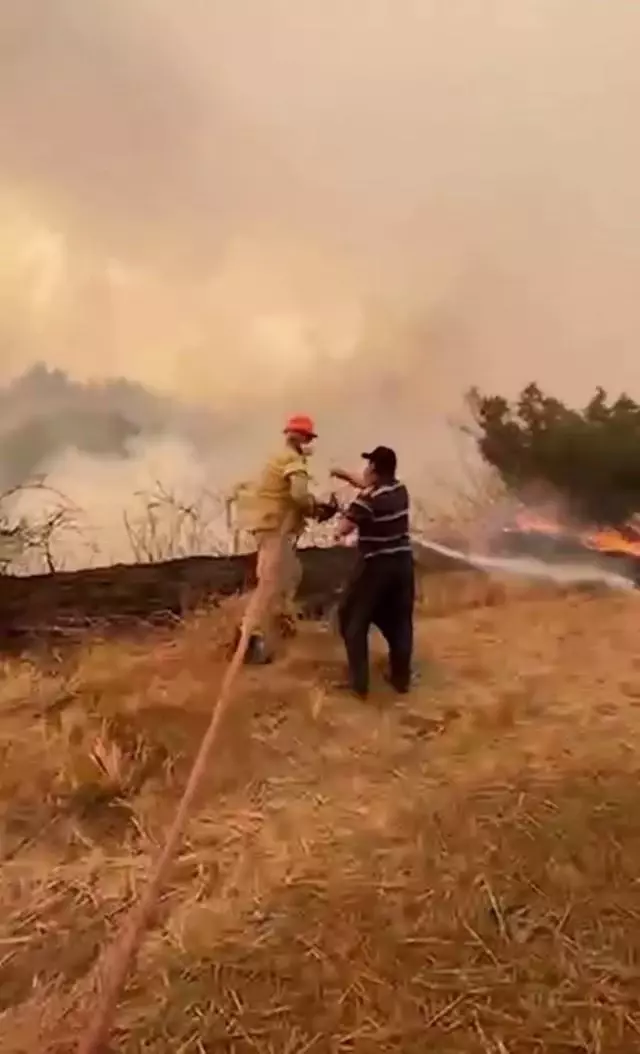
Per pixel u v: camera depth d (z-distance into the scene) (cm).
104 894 360
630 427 617
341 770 431
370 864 372
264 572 484
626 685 504
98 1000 305
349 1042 304
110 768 420
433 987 322
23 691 477
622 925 348
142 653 516
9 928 347
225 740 443
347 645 484
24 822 396
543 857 375
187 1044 302
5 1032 309
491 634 558
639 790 412
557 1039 307
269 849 381
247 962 329
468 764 434
